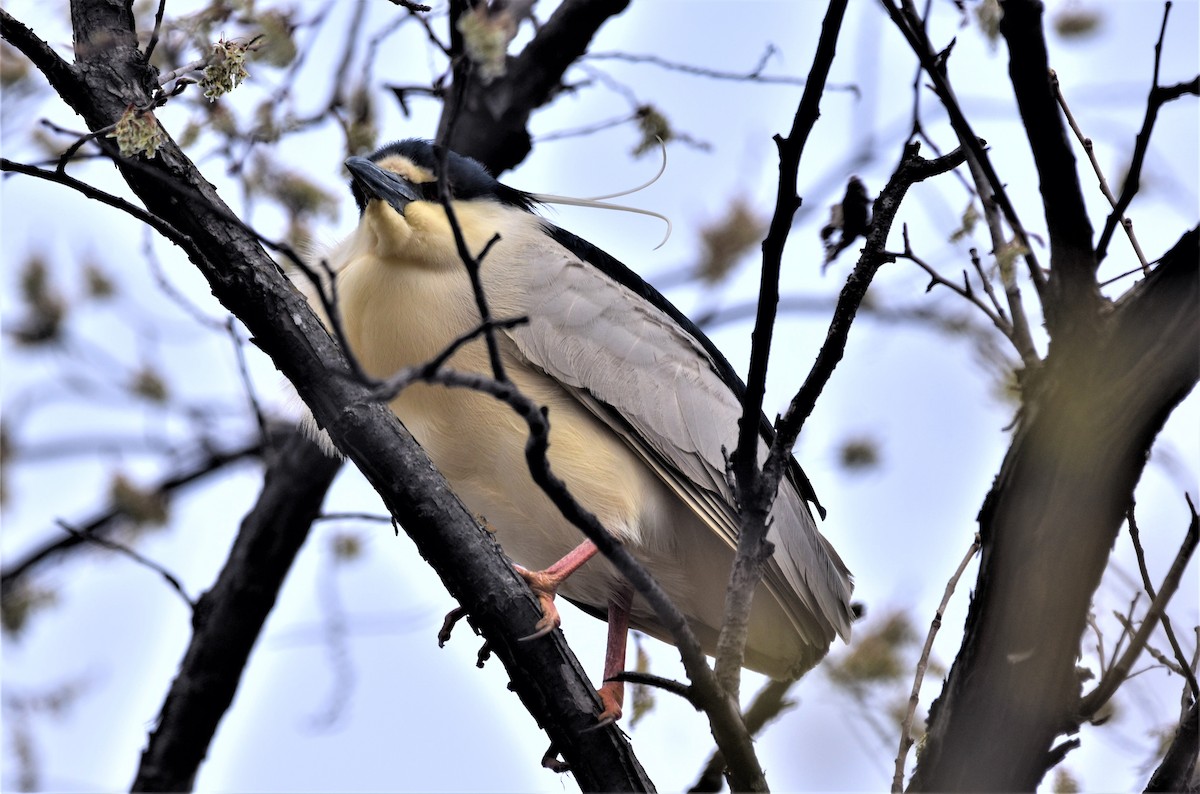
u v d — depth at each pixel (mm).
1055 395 5641
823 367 6043
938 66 6387
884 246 6023
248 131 9078
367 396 6684
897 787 6262
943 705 6234
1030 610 5844
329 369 6625
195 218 6543
